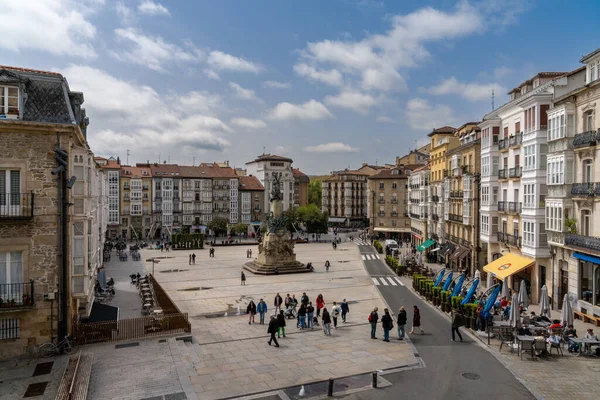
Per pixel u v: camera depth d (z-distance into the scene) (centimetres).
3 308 1998
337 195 14288
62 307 2128
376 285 4562
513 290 3969
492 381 1869
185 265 6078
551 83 3553
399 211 11175
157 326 2445
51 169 2117
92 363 1986
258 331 2705
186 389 1752
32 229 2084
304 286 4500
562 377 1908
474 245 5116
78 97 2455
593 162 2836
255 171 12900
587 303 2864
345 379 1898
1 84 2045
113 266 5853
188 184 11044
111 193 10100
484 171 4638
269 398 1702
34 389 1711
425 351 2292
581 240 2828
